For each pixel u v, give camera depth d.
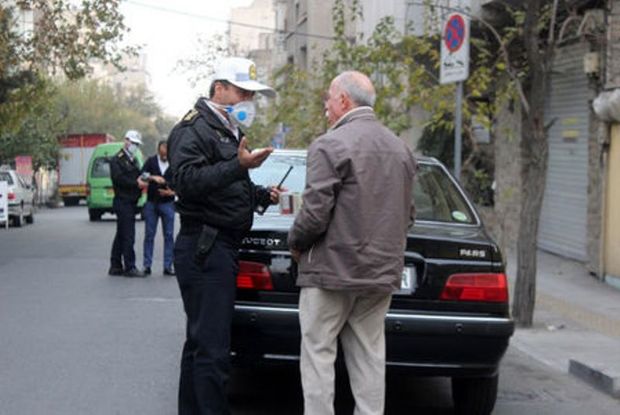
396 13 25.72
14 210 29.17
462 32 10.52
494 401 6.90
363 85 5.60
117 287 13.44
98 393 7.52
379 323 5.70
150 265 14.80
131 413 6.99
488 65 15.23
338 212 5.38
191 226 5.80
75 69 22.58
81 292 12.91
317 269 5.43
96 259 17.53
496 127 20.23
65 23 22.31
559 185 18.20
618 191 14.35
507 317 6.47
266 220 6.61
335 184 5.33
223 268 5.77
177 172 5.66
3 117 25.80
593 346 9.96
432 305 6.32
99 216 34.03
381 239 5.39
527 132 11.13
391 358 6.30
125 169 14.44
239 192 5.78
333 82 5.68
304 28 41.09
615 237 14.49
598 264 15.26
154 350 9.15
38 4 22.03
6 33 22.30
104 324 10.46
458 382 7.02
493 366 6.45
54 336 9.75
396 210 5.45
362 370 5.68
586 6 14.93
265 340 6.26
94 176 33.47
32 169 49.78
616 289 14.31
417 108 22.05
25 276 14.76
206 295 5.75
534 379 8.67
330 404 5.59
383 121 16.14
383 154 5.45
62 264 16.58
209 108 5.85
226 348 5.80
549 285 14.70
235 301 6.29
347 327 5.73
